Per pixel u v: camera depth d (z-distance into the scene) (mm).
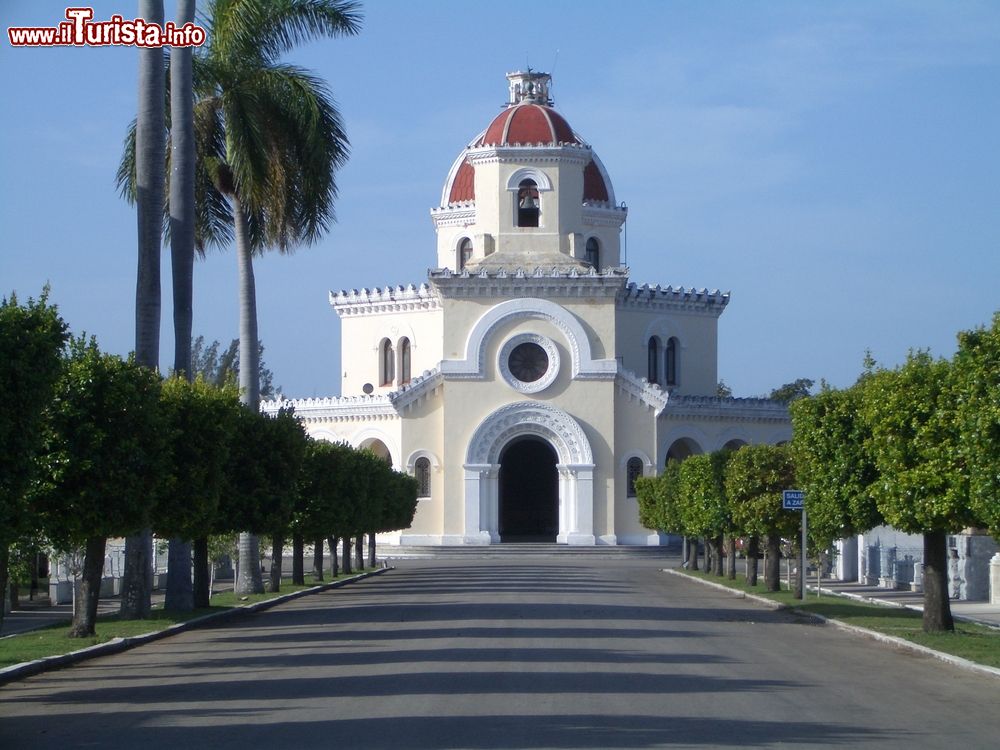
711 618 36656
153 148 34156
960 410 25109
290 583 54125
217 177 42906
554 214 83500
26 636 30281
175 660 25906
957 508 28156
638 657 25922
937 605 31312
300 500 49844
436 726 17438
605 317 81875
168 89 40719
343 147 44000
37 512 27453
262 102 42469
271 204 43062
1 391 21375
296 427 41500
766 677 23062
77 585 32844
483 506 81062
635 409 82125
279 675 23109
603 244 89625
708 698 20250
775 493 45750
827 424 33781
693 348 90688
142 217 34094
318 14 42688
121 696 20766
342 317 93750
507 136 84938
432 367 88250
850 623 34031
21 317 22094
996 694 21344
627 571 65500
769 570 48750
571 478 81125
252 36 42656
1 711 19375
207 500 33250
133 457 28141
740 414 87188
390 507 67000
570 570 66188
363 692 20734
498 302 81875
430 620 35156
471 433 81188
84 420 27688
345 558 62812
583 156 84375
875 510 33438
